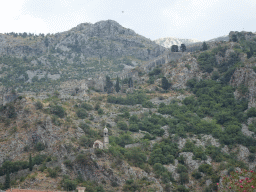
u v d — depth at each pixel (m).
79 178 167.62
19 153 187.62
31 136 195.38
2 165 169.38
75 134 198.50
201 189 182.25
